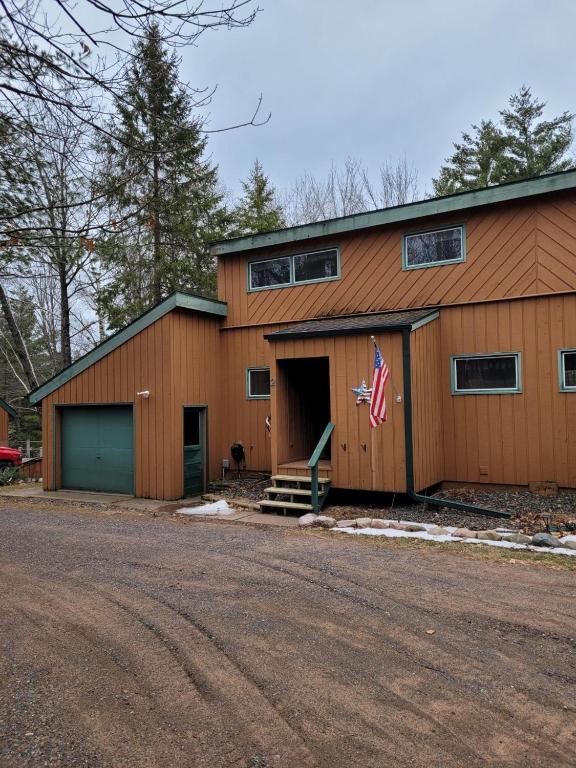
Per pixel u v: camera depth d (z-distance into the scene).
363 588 5.25
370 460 9.02
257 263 12.55
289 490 9.46
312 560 6.27
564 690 3.35
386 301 10.83
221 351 12.79
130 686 3.49
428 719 3.06
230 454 12.59
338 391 9.38
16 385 31.58
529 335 9.45
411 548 6.72
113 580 5.68
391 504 9.30
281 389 10.23
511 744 2.82
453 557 6.27
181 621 4.53
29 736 2.94
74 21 4.15
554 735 2.90
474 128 27.81
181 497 11.25
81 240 5.61
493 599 4.91
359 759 2.72
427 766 2.66
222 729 2.99
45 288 25.58
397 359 8.83
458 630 4.26
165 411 11.14
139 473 11.45
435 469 9.74
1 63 4.42
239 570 5.93
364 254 11.12
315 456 8.93
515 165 26.42
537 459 9.35
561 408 9.19
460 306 10.07
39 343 29.47
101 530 8.26
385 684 3.46
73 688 3.47
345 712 3.14
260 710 3.18
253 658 3.85
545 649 3.92
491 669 3.63
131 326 11.59
